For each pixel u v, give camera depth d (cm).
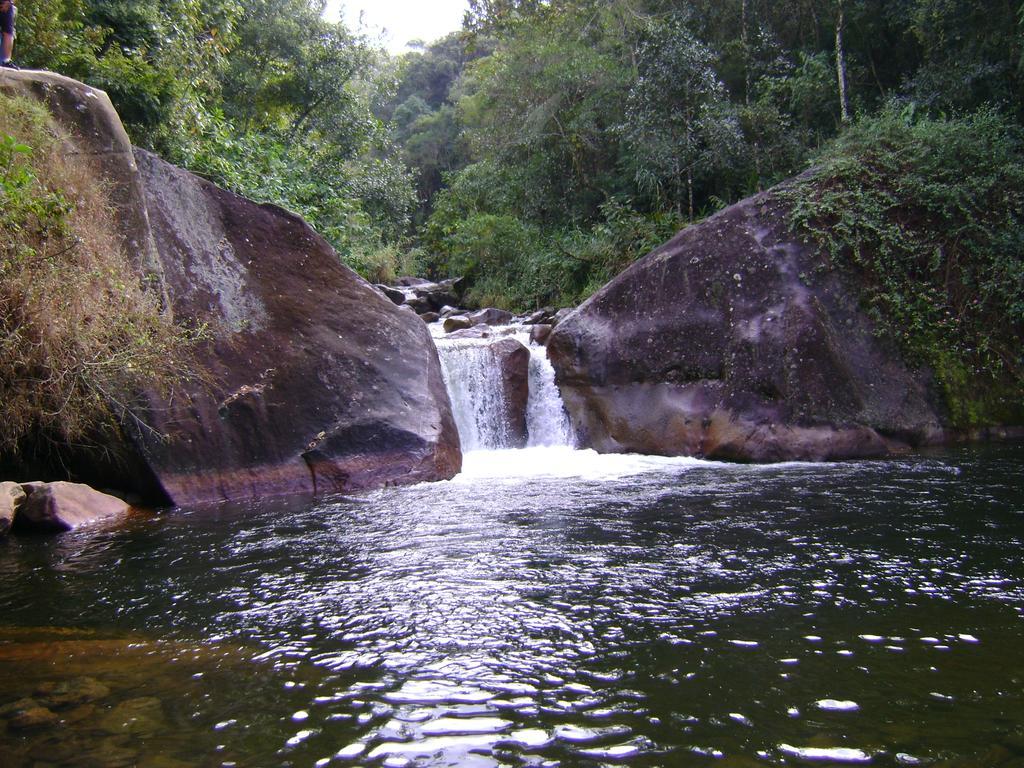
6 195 556
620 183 1878
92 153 704
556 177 2023
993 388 980
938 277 1022
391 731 250
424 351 870
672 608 365
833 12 1600
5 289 572
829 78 1568
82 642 338
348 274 884
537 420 1073
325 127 2222
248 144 1476
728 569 427
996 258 1027
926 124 1114
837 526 523
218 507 659
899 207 1043
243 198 846
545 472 822
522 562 452
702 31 1795
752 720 253
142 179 764
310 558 475
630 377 995
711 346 954
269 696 278
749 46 1703
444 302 1961
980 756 227
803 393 888
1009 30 1285
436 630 344
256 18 2080
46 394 618
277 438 742
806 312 922
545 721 256
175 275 748
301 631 347
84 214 664
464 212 2388
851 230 999
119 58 1065
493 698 274
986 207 1058
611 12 1886
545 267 1761
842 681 281
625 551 471
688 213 1783
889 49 1656
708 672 292
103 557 493
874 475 727
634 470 821
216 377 733
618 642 324
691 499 637
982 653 304
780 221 1004
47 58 1013
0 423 598
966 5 1325
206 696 279
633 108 1714
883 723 249
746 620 346
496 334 1297
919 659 300
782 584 398
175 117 1175
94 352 630
